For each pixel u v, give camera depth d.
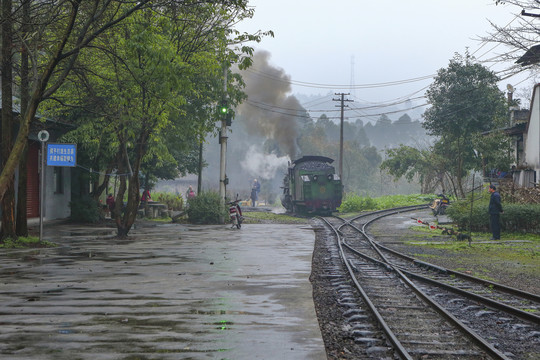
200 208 33.09
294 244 19.98
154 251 17.05
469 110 49.97
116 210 22.17
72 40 16.84
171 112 20.67
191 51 22.16
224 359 5.68
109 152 28.16
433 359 6.30
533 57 23.86
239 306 8.53
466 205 28.17
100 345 6.20
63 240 20.55
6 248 17.27
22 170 18.73
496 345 7.05
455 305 9.87
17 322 7.34
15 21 16.22
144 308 8.33
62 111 25.03
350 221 34.81
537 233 23.98
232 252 16.97
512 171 40.38
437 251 19.33
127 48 16.52
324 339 7.12
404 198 53.50
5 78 17.95
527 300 10.29
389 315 8.75
